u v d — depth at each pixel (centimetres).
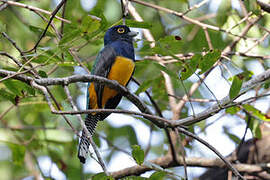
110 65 1099
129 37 1157
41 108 1338
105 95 1093
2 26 951
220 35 1442
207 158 1277
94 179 805
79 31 790
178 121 888
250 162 1364
